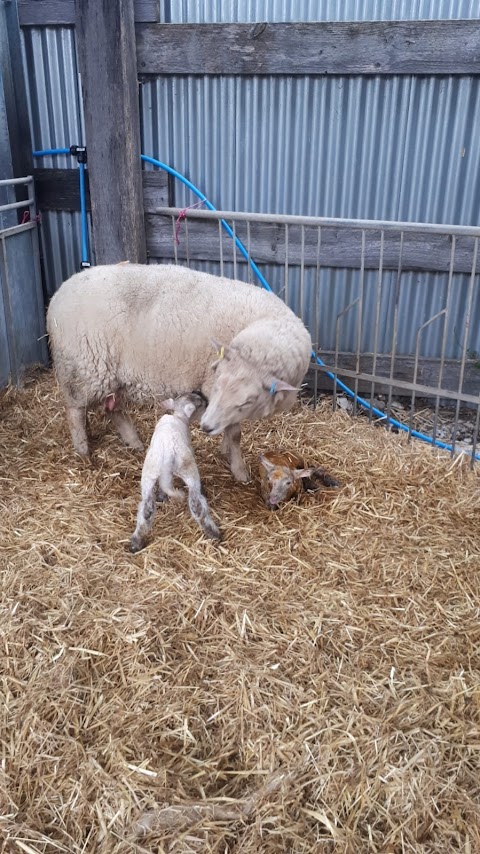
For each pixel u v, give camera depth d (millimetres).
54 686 2723
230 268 5660
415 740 2568
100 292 3906
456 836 2256
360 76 4941
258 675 2807
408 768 2447
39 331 5953
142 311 3869
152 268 4039
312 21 4871
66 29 5230
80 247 5914
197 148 5383
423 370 5641
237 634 3029
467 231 4395
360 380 5773
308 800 2371
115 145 5016
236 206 5531
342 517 3904
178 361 3863
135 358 3951
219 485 4207
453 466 4535
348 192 5316
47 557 3469
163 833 2238
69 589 3230
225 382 3391
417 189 5211
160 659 2887
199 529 3723
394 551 3639
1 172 5590
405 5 4762
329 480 4223
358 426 5125
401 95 4949
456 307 5457
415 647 3012
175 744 2543
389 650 3002
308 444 4777
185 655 2910
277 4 4902
